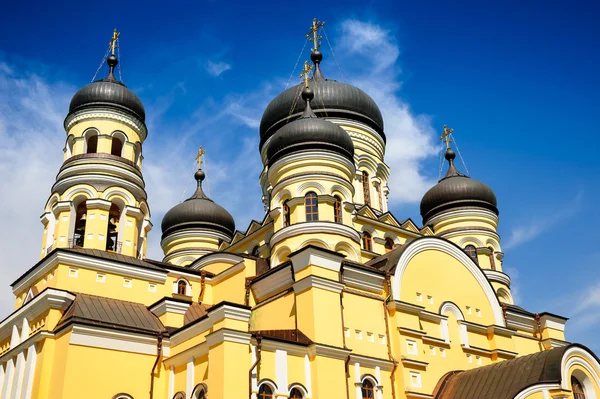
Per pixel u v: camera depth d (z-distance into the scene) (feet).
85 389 94.12
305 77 141.28
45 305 106.11
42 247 126.31
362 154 153.89
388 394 104.58
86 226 123.03
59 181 128.16
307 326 100.27
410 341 109.50
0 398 106.22
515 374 101.14
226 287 125.08
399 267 115.44
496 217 159.12
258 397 89.40
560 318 141.28
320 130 126.82
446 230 156.04
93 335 97.60
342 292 106.42
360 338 105.29
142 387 99.35
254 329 112.68
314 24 170.60
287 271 110.73
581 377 101.91
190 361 96.07
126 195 128.67
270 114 159.94
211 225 167.63
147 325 107.65
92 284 113.29
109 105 136.26
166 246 168.04
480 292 128.67
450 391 107.24
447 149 169.68
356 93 160.04
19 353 105.19
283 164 126.52
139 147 140.15
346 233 118.42
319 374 95.30
